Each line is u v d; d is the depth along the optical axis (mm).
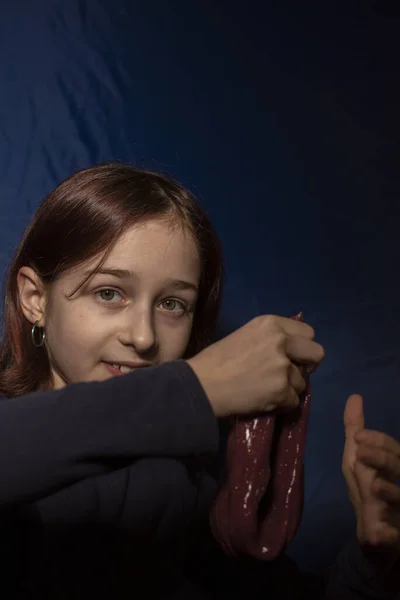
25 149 1472
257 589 1024
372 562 857
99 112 1506
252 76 1593
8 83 1482
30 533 796
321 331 1538
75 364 867
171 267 857
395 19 1658
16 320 995
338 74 1633
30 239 953
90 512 781
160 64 1548
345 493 1489
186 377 691
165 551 865
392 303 1570
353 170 1607
